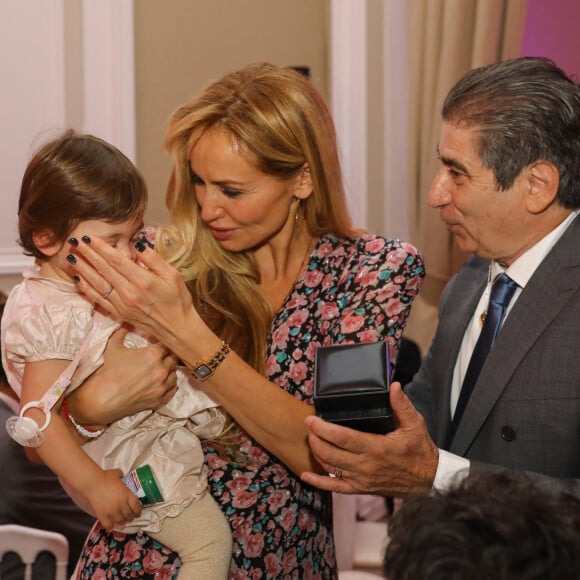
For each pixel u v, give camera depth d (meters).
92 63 4.35
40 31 4.33
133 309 1.68
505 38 4.17
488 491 1.05
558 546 0.98
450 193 1.86
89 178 1.78
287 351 1.88
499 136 1.77
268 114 1.77
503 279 1.91
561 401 1.79
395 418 1.62
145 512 1.78
